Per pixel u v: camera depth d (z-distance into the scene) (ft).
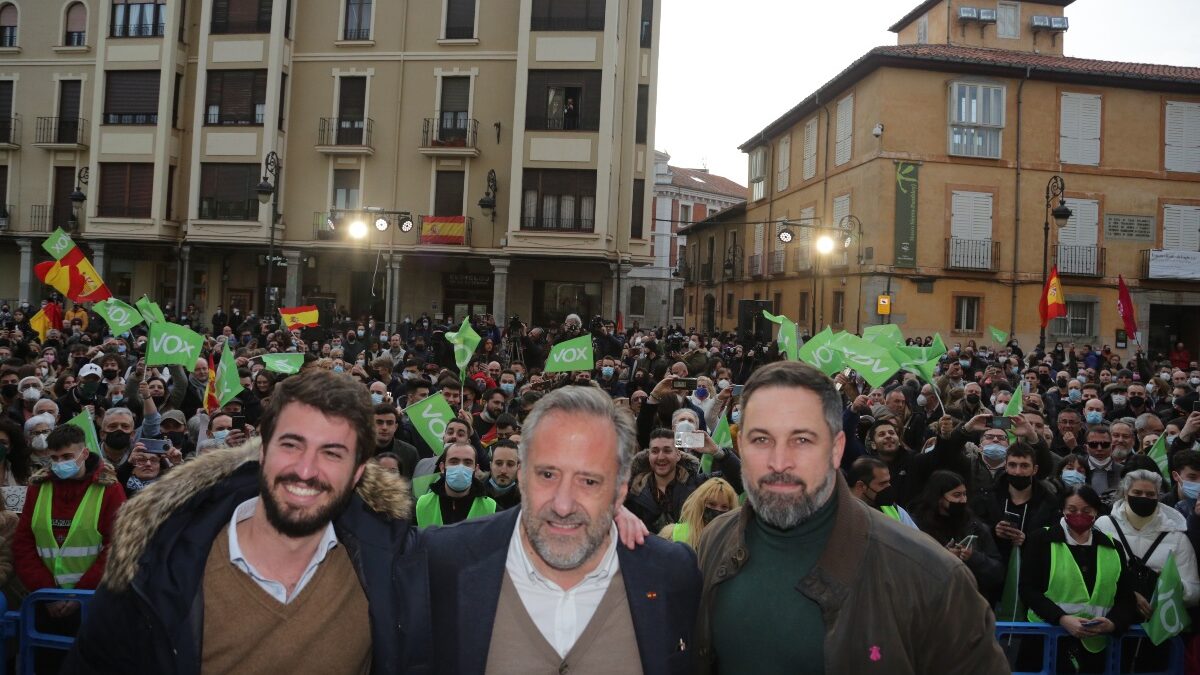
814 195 110.22
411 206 98.27
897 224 92.27
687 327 163.12
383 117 98.89
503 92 97.25
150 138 100.12
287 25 99.30
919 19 116.57
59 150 104.99
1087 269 94.99
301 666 8.33
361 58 99.40
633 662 8.82
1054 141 95.20
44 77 105.70
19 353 43.19
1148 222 96.58
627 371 49.24
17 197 105.40
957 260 92.63
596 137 92.48
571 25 92.94
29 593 16.49
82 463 16.97
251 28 98.12
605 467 8.60
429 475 21.74
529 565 8.97
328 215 96.99
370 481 9.18
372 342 71.67
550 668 8.68
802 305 111.75
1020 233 94.43
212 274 104.01
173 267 104.78
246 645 8.25
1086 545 16.47
